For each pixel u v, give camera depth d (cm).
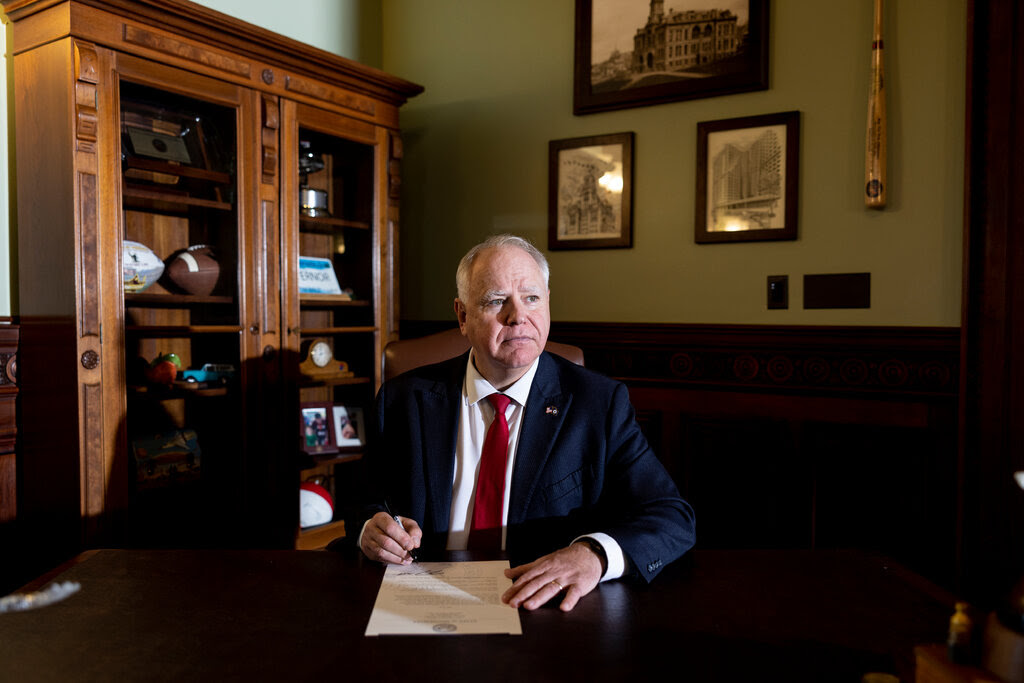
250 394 251
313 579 114
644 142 288
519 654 90
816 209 256
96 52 208
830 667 87
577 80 299
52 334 213
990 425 224
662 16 281
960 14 230
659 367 285
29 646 91
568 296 308
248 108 249
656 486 138
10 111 229
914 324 241
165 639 93
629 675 85
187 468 243
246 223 249
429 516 146
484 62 329
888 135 242
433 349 197
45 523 218
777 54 261
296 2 316
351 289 304
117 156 214
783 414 261
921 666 78
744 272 270
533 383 151
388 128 302
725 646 92
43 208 213
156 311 245
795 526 260
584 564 111
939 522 237
